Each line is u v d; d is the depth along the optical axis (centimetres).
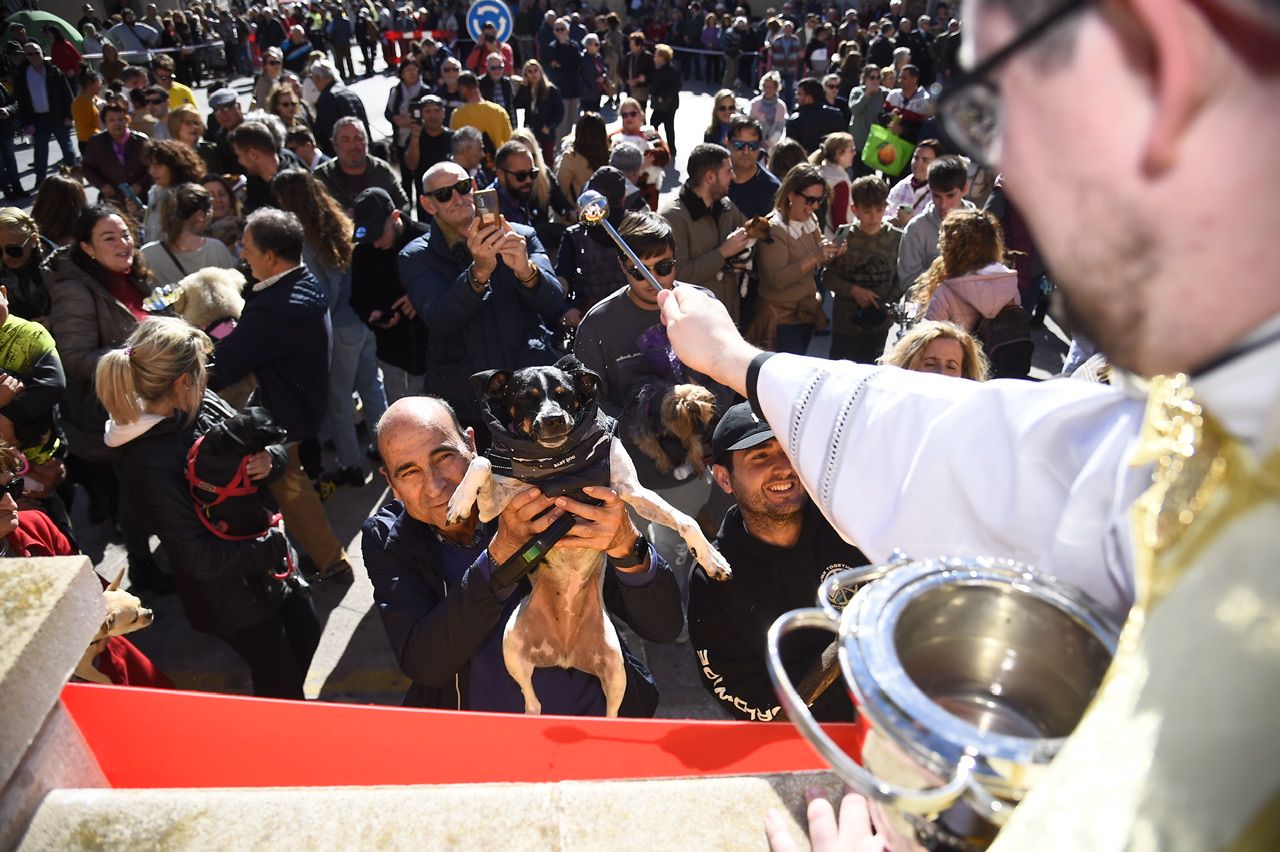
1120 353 54
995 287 455
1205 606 52
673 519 233
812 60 1730
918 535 104
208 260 580
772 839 106
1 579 113
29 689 105
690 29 2261
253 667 367
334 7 2344
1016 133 52
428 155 944
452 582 275
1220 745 47
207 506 335
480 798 120
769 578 271
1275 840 45
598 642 255
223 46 2409
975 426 100
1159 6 43
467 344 451
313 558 492
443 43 2162
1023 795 67
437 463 269
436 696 275
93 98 1194
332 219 549
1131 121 46
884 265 597
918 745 70
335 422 577
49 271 476
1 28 1716
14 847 108
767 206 735
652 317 409
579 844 115
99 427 475
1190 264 48
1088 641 80
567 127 1581
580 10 2389
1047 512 92
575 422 222
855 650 78
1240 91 43
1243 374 51
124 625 276
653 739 153
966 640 86
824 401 117
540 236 673
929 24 1565
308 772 143
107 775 140
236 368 458
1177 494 59
